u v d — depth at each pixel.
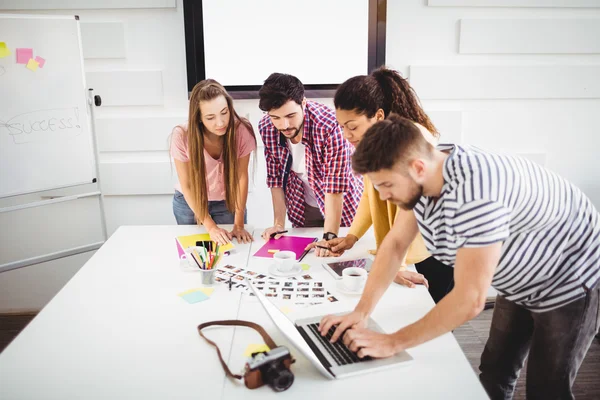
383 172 1.02
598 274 1.22
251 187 2.87
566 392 1.31
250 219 2.93
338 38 2.66
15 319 2.81
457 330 2.54
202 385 1.10
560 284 1.21
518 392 2.05
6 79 2.30
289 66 2.69
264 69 2.69
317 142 1.95
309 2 2.63
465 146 1.15
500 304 1.49
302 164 2.15
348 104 1.44
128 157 2.80
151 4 2.59
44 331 1.33
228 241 1.95
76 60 2.44
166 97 2.73
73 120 2.48
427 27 2.69
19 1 2.57
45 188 2.46
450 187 1.04
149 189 2.82
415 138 1.02
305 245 1.93
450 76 2.73
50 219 2.81
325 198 1.98
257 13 2.62
